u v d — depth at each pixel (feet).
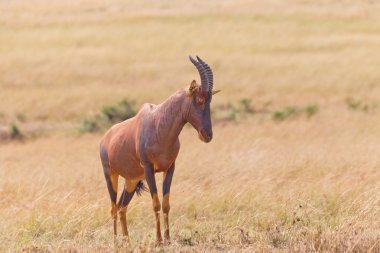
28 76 522.06
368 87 488.85
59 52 615.57
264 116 403.95
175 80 522.47
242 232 119.65
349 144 244.01
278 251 107.96
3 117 417.28
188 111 112.06
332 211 138.72
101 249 112.06
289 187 159.02
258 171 177.37
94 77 526.57
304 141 271.49
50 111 424.05
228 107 435.94
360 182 154.81
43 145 319.68
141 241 119.03
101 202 149.89
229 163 192.13
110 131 123.75
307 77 518.37
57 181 181.06
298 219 126.00
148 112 115.34
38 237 129.39
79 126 387.96
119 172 121.08
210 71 111.96
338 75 519.60
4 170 210.59
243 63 572.10
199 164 193.16
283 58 590.96
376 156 187.42
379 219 126.00
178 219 139.13
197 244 118.93
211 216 143.13
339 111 403.54
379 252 104.58
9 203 155.22
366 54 598.75
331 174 165.99
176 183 171.53
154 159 113.60
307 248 107.14
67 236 129.18
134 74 540.11
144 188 124.26
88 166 206.18
